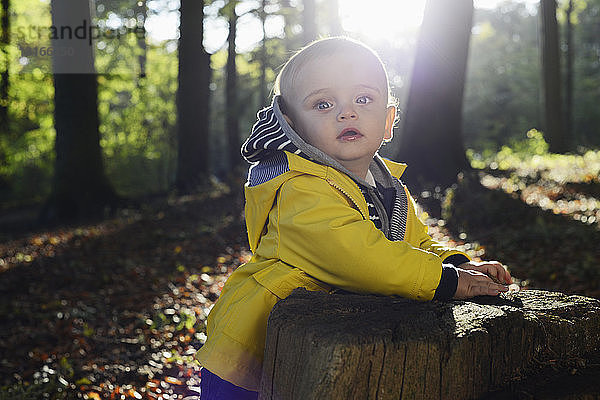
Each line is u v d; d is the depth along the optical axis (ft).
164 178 83.41
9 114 71.92
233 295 5.77
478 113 132.16
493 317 4.75
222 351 5.52
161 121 82.33
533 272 19.42
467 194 29.48
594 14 121.90
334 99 6.01
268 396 4.68
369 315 4.73
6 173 75.36
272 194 5.89
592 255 20.04
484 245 23.30
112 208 45.06
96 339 18.53
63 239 34.19
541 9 67.15
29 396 14.17
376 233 5.41
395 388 4.16
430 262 5.41
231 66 70.54
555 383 4.64
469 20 37.70
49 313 21.48
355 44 6.18
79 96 45.39
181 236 32.22
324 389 4.05
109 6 62.49
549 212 26.66
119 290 24.21
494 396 4.48
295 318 4.62
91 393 13.99
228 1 60.03
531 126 123.34
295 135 5.82
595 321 5.23
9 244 35.24
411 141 38.11
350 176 6.03
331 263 5.39
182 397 13.48
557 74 66.28
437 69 37.52
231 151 72.13
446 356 4.30
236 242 31.35
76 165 45.42
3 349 18.22
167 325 19.31
